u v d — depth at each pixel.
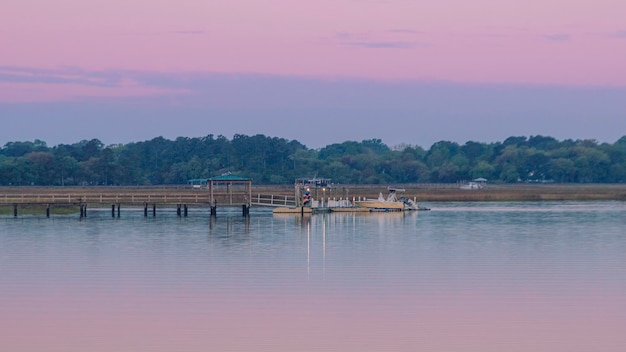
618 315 42.06
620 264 58.06
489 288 48.75
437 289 48.44
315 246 69.12
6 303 44.78
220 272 54.41
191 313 42.53
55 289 48.50
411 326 40.03
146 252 64.62
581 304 44.44
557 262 59.12
